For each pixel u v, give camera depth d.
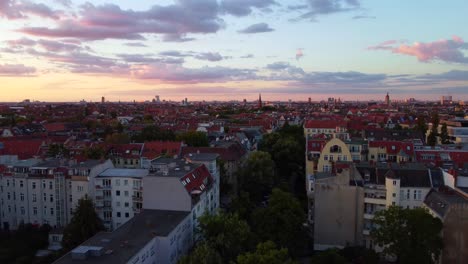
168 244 81.06
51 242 113.06
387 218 85.56
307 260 99.62
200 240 88.50
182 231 90.94
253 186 142.88
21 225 119.00
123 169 123.25
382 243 88.44
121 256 69.94
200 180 109.81
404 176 102.19
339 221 102.69
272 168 148.25
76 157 143.62
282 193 103.94
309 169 150.50
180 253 89.38
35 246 110.00
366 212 101.69
